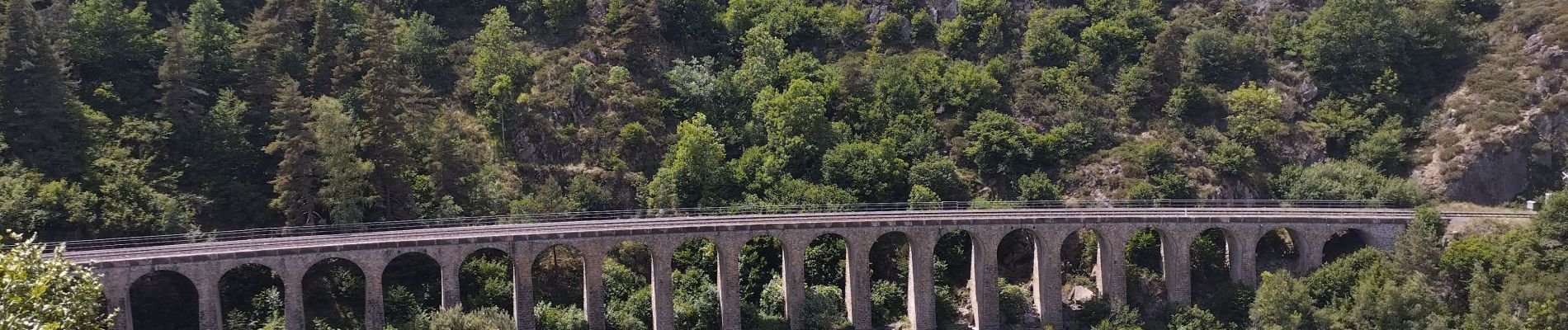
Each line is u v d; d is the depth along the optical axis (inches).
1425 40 5334.6
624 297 3973.9
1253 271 4072.3
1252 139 5027.1
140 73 4498.0
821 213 4220.0
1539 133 4842.5
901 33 5959.6
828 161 4731.8
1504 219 4045.3
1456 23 5477.4
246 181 4153.5
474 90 4928.6
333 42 4822.8
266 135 4261.8
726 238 3757.4
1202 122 5206.7
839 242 4276.6
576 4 5693.9
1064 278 4308.6
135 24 4579.2
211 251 3245.6
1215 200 4626.0
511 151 4722.0
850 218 3954.2
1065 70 5467.5
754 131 5002.5
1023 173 4849.9
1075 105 5226.4
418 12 5654.5
